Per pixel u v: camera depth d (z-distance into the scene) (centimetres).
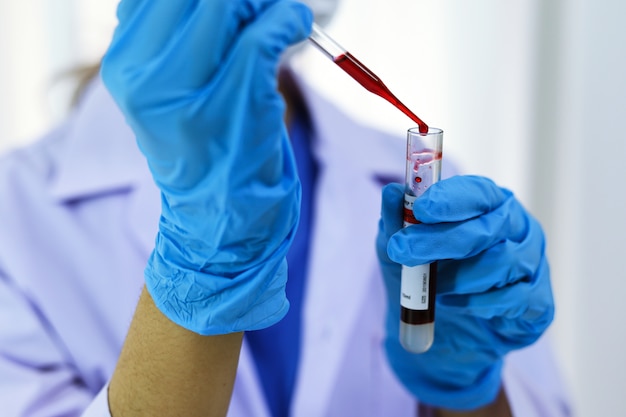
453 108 166
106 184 122
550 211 175
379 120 164
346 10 158
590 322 180
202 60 57
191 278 65
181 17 58
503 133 169
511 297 79
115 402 71
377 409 117
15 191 121
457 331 89
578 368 182
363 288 120
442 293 80
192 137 58
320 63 161
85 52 159
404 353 95
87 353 113
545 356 123
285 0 60
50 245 117
